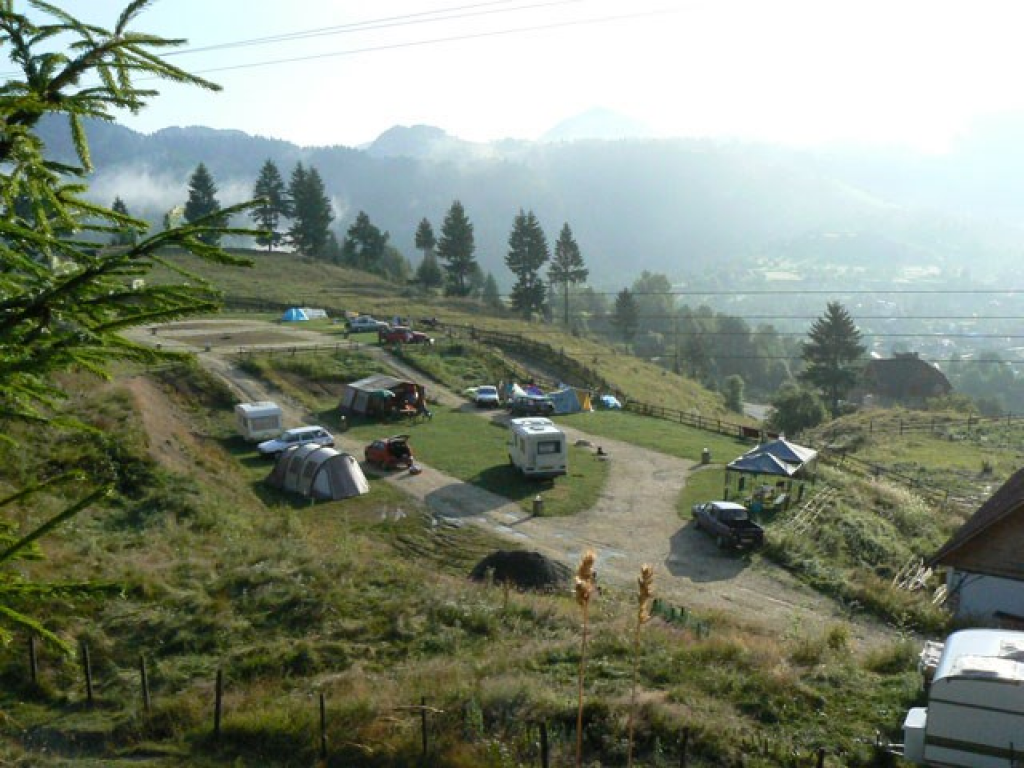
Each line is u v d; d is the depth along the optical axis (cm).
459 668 1747
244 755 1431
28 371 382
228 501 3300
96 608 1969
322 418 5231
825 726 1537
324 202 14825
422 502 3684
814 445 5409
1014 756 1290
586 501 3775
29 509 2364
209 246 397
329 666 1806
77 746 1452
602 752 1410
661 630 2081
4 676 1648
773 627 2447
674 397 8806
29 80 391
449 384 6278
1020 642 1460
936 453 6197
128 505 2839
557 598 2420
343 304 10238
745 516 3262
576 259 14025
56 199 411
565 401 5862
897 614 2656
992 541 2598
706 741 1435
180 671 1731
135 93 412
